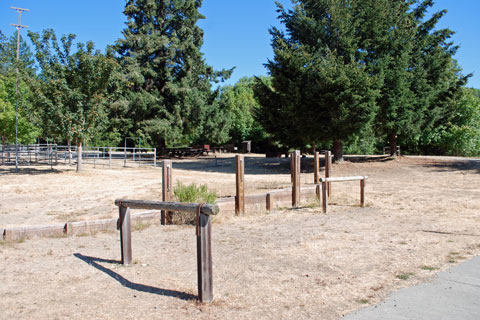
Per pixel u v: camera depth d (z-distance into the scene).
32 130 34.84
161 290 4.56
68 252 6.41
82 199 12.76
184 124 38.75
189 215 8.73
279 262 5.63
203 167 26.66
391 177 18.66
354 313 3.82
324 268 5.31
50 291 4.58
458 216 9.00
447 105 26.25
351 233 7.48
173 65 38.38
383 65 20.94
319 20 21.92
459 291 4.34
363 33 22.31
